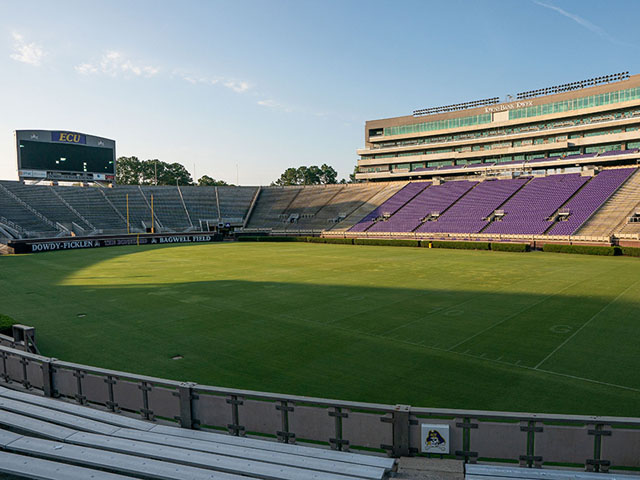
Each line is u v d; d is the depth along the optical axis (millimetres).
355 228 68625
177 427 7059
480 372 12617
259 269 34719
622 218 47562
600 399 10773
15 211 64000
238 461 5512
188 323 18344
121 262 40406
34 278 30922
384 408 6094
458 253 47188
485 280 27984
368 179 91562
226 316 19438
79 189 75562
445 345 15078
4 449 5879
